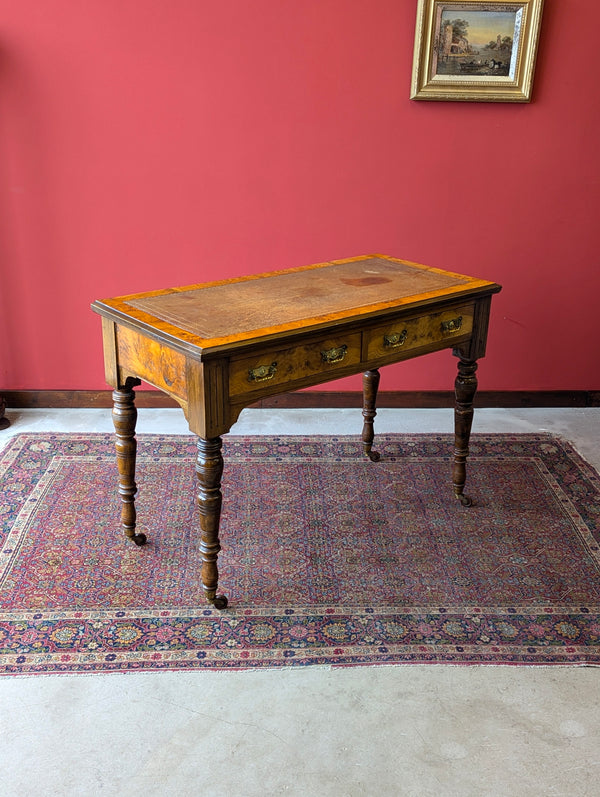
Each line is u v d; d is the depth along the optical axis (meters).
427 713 2.26
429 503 3.34
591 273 4.14
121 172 3.82
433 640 2.55
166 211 3.91
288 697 2.31
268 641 2.53
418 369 4.26
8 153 3.75
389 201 3.97
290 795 1.99
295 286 2.99
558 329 4.23
